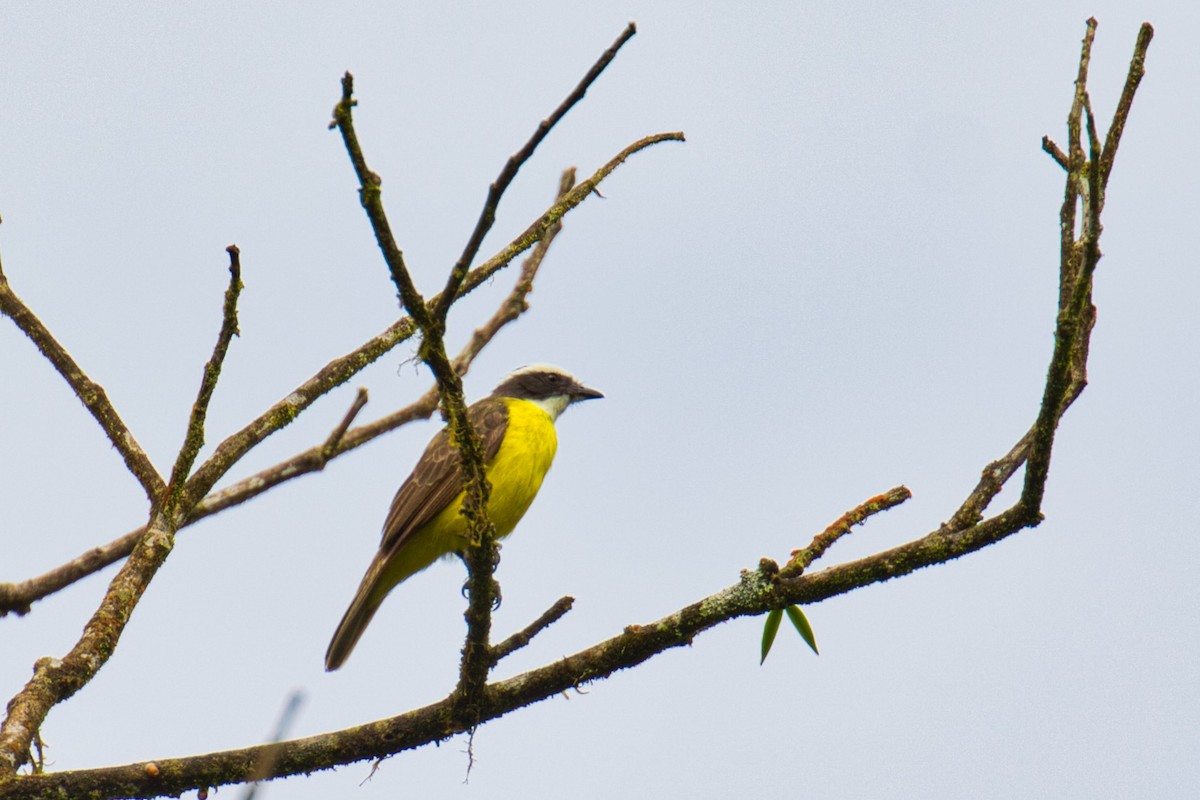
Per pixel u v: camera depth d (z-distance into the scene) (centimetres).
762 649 872
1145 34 796
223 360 802
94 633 767
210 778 867
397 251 726
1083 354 812
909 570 826
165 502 812
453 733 915
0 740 705
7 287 880
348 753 907
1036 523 785
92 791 823
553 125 698
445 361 789
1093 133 691
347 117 668
